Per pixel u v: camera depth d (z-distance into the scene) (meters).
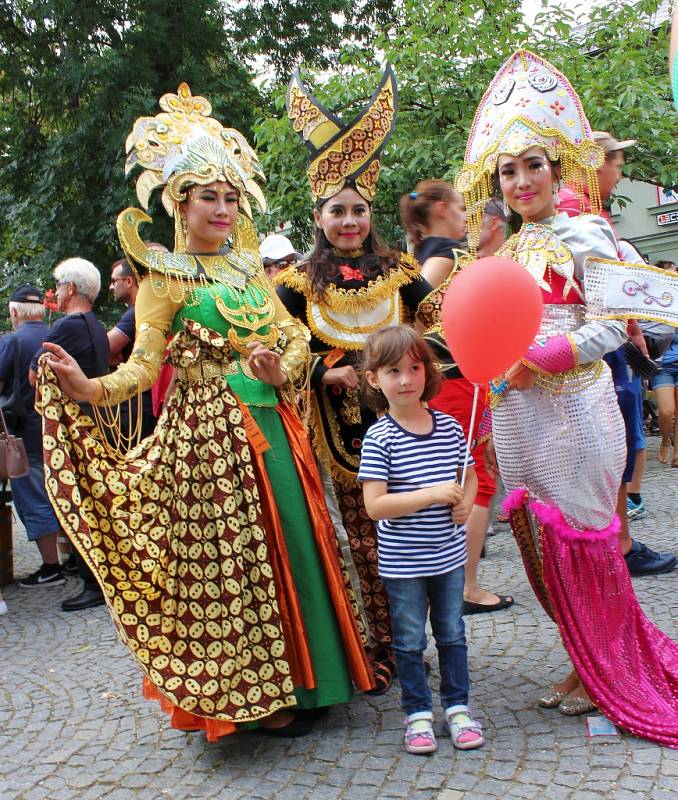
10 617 4.51
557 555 2.51
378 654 3.08
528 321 2.29
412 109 8.24
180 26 13.70
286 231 9.83
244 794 2.33
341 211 3.05
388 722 2.72
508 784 2.24
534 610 3.66
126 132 12.54
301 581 2.70
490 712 2.68
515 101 2.58
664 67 8.28
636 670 2.53
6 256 16.50
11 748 2.78
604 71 7.44
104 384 2.47
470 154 2.74
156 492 2.54
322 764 2.47
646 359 4.07
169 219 12.58
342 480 3.08
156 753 2.65
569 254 2.53
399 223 9.00
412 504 2.47
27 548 6.47
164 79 14.02
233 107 13.48
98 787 2.45
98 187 13.77
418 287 3.19
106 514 2.46
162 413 2.69
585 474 2.48
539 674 2.96
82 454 2.46
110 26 13.49
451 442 2.62
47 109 14.51
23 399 5.05
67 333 4.49
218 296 2.70
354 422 3.06
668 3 8.76
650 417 9.90
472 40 7.88
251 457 2.66
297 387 2.94
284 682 2.58
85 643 3.93
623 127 7.30
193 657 2.51
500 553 4.79
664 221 16.02
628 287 2.46
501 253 2.68
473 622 3.58
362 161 3.04
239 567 2.56
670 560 4.05
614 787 2.16
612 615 2.52
